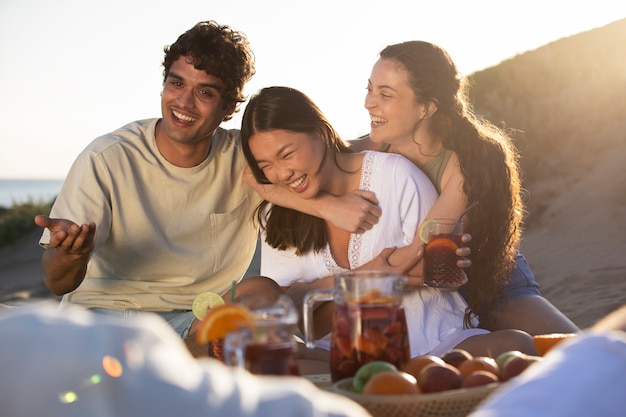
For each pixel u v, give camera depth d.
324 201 3.53
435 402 1.83
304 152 3.39
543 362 1.13
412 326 3.32
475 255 3.60
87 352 0.93
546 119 17.19
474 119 3.83
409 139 3.75
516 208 3.75
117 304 3.91
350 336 2.19
